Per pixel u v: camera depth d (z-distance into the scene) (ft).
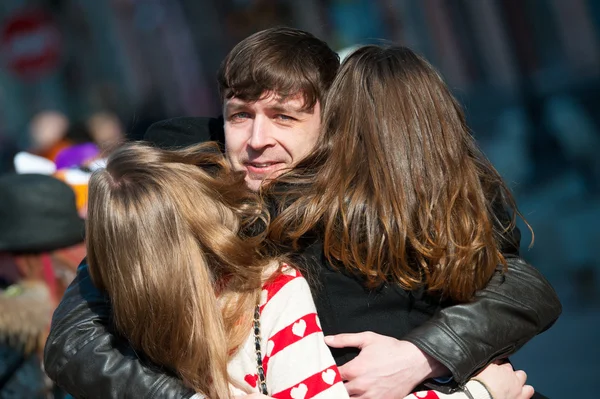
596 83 88.58
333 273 14.15
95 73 131.23
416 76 14.60
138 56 129.49
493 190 15.11
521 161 75.20
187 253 13.60
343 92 14.62
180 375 13.85
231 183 14.43
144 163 14.24
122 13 129.08
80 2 129.80
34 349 18.33
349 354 14.15
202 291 13.56
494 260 14.12
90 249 14.20
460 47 103.86
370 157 14.07
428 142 14.16
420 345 13.74
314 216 14.01
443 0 103.55
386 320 14.12
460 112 14.94
